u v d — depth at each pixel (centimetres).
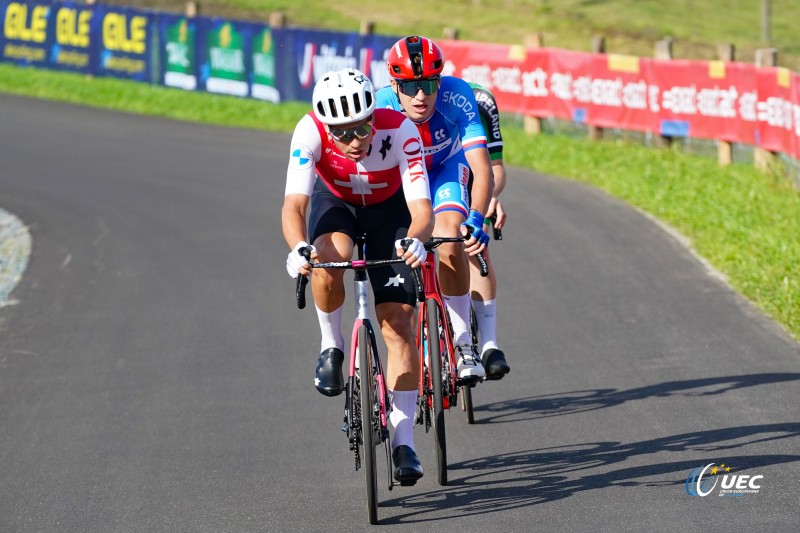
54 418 1978
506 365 1823
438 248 1692
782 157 3788
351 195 1520
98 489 1622
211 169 4712
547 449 1677
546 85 5053
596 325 2373
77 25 7300
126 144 5366
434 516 1430
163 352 2377
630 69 4603
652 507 1403
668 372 2030
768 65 3912
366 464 1398
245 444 1788
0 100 6644
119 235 3597
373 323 2553
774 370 1994
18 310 2775
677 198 3581
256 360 2286
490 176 1689
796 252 2755
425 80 1648
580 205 3625
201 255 3284
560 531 1345
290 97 6200
